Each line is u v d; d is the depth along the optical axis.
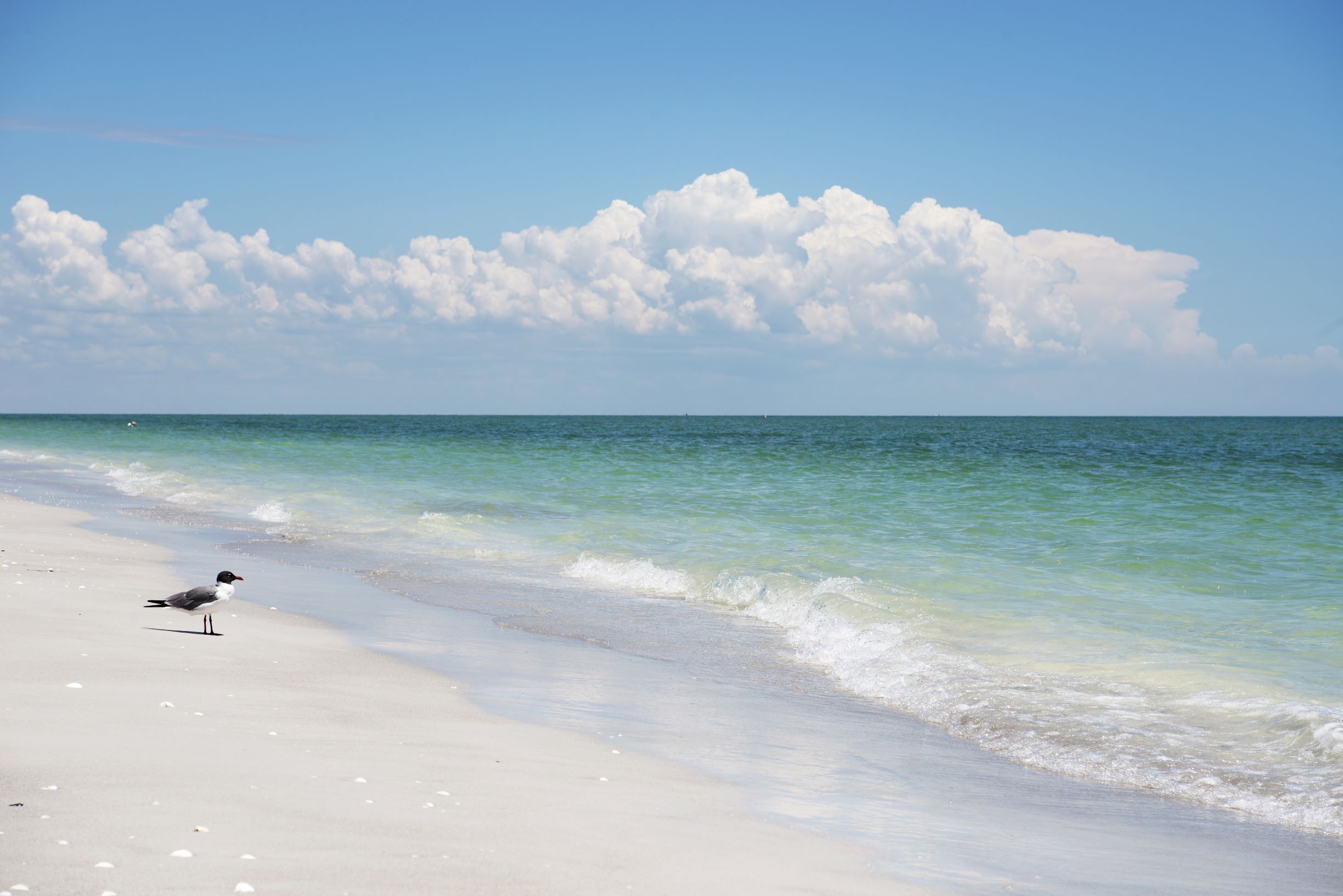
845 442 108.56
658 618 16.86
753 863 6.42
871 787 8.59
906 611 16.39
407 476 45.69
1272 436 142.12
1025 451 81.69
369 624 15.59
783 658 14.16
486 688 11.66
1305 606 16.92
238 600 17.00
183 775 6.98
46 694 9.12
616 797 7.65
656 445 92.06
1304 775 8.94
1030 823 7.82
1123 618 15.95
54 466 53.78
